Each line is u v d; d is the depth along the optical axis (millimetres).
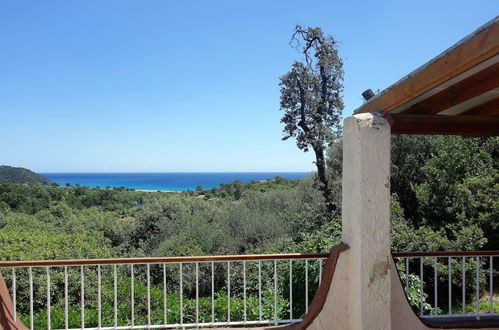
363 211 2824
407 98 2596
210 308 5859
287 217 10828
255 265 7438
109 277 7957
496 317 3389
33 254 7363
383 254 2855
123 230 13406
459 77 2568
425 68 2328
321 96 9062
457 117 2936
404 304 3012
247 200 13812
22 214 14406
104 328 3377
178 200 13773
